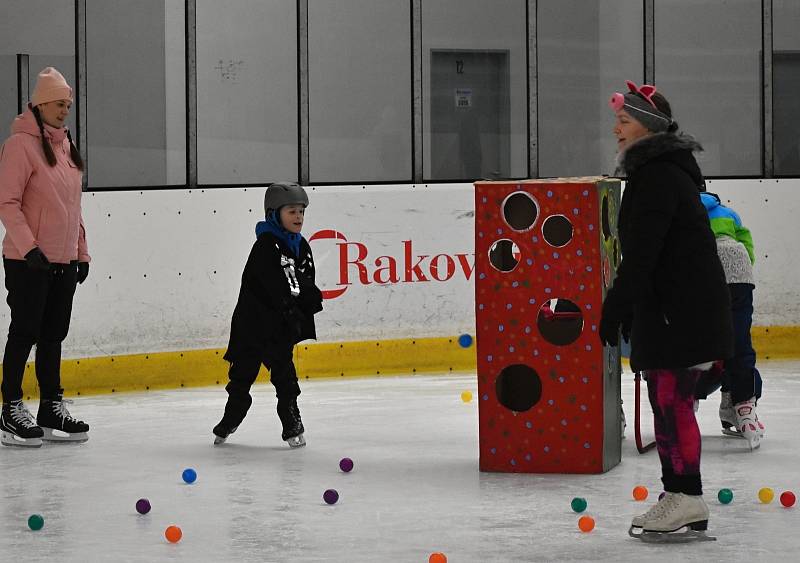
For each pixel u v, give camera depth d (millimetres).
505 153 18469
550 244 10031
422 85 17828
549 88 18875
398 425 12711
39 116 11805
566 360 9945
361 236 16719
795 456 10695
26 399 14781
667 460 7914
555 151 18969
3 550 7859
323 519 8609
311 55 17547
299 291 11344
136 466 10703
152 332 15680
